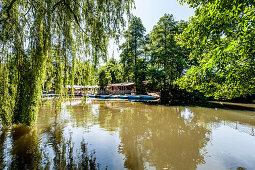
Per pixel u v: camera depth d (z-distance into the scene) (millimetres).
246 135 6559
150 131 7191
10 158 4344
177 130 7391
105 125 8195
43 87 5191
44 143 5492
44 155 4578
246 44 2906
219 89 5141
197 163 4191
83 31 5488
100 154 4723
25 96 4773
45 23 4664
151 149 5133
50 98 5273
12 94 5012
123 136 6422
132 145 5469
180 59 22516
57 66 5035
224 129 7527
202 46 4781
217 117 10508
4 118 4949
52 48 4945
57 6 4930
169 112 12547
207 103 19031
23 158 4359
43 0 4707
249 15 2623
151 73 24625
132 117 10445
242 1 2525
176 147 5316
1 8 4441
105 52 5602
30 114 4922
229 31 2742
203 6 3639
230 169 3863
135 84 28031
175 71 24516
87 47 5625
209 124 8547
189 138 6250
